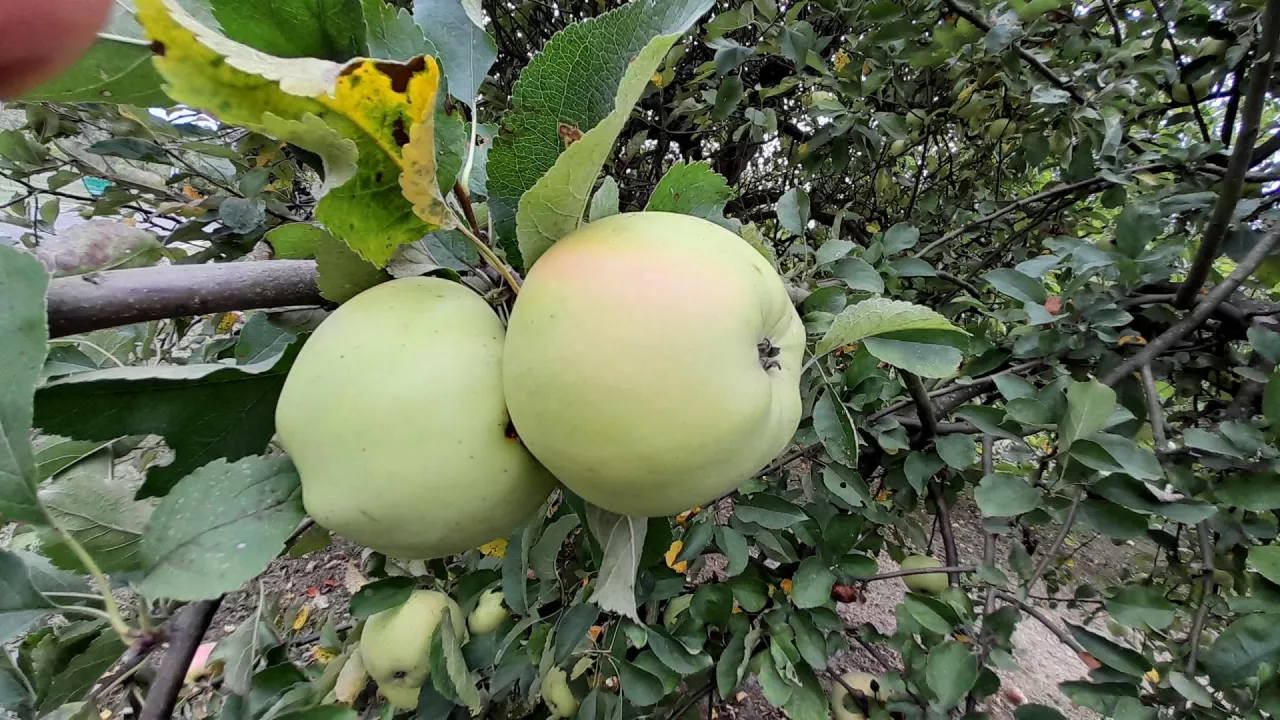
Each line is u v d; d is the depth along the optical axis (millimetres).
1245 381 1513
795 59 1971
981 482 1238
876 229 3213
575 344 600
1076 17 2223
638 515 704
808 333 1303
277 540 618
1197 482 1200
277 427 662
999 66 2111
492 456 656
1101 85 1957
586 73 694
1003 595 1231
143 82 615
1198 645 1144
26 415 533
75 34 360
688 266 634
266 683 1248
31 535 1417
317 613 3221
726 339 622
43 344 528
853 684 1704
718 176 854
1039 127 2260
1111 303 1461
